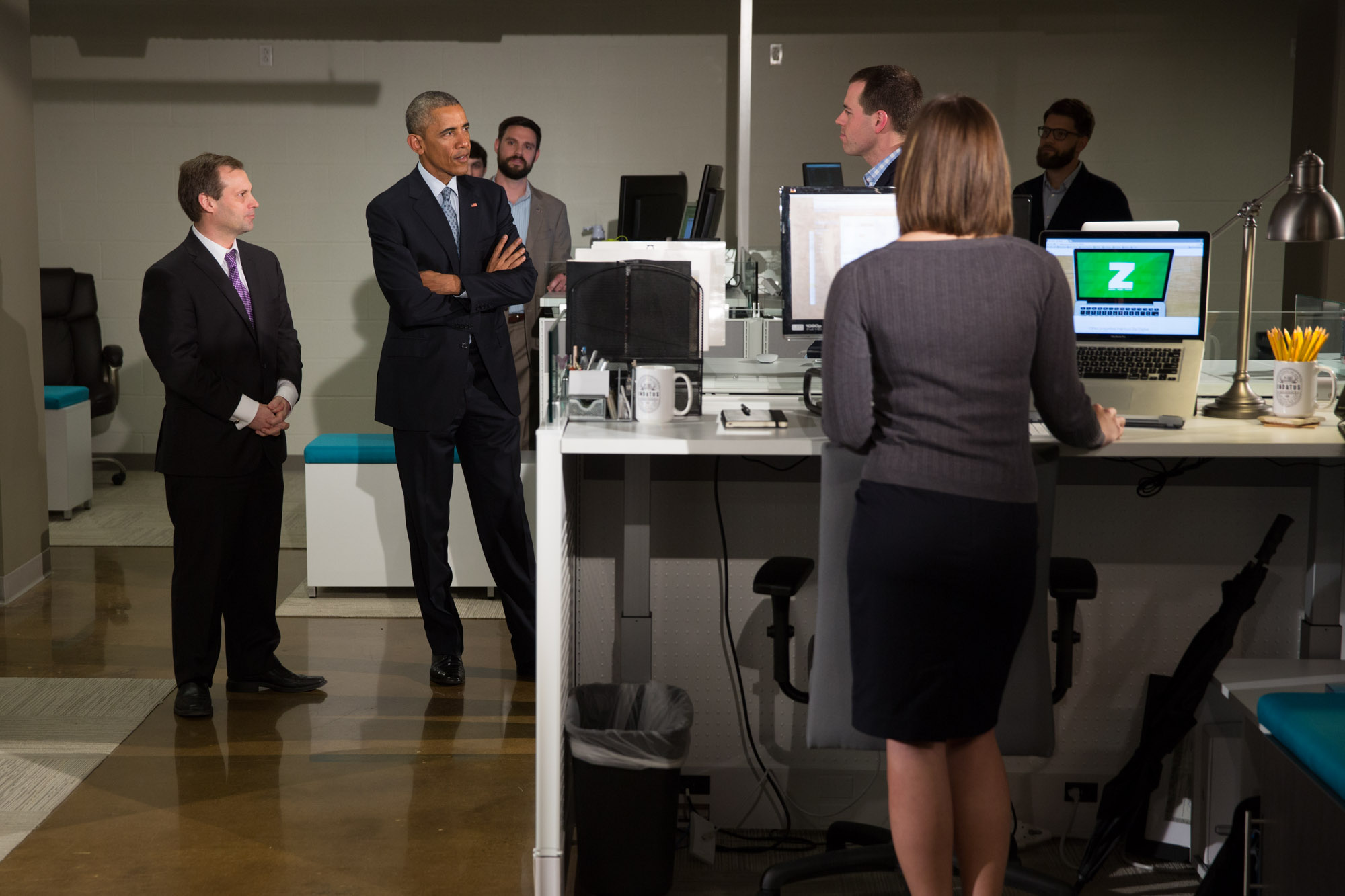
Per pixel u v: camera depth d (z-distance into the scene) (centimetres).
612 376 240
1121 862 248
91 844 246
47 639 380
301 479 636
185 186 305
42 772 281
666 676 270
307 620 402
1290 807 186
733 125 648
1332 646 255
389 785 277
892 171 294
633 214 429
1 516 411
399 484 421
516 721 317
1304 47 551
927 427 173
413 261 324
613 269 243
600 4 641
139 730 308
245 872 236
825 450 187
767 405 254
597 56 644
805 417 235
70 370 596
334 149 649
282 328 328
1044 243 252
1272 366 283
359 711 322
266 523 325
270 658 337
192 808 264
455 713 322
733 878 243
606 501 267
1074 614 213
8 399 414
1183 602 266
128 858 241
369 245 657
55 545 493
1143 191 648
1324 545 253
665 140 650
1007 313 171
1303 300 300
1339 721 183
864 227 267
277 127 647
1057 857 253
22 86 415
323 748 298
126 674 349
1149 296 249
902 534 173
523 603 346
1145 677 267
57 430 534
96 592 430
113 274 652
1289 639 265
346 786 276
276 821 258
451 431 332
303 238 655
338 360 665
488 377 336
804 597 267
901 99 292
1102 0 636
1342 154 526
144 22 638
